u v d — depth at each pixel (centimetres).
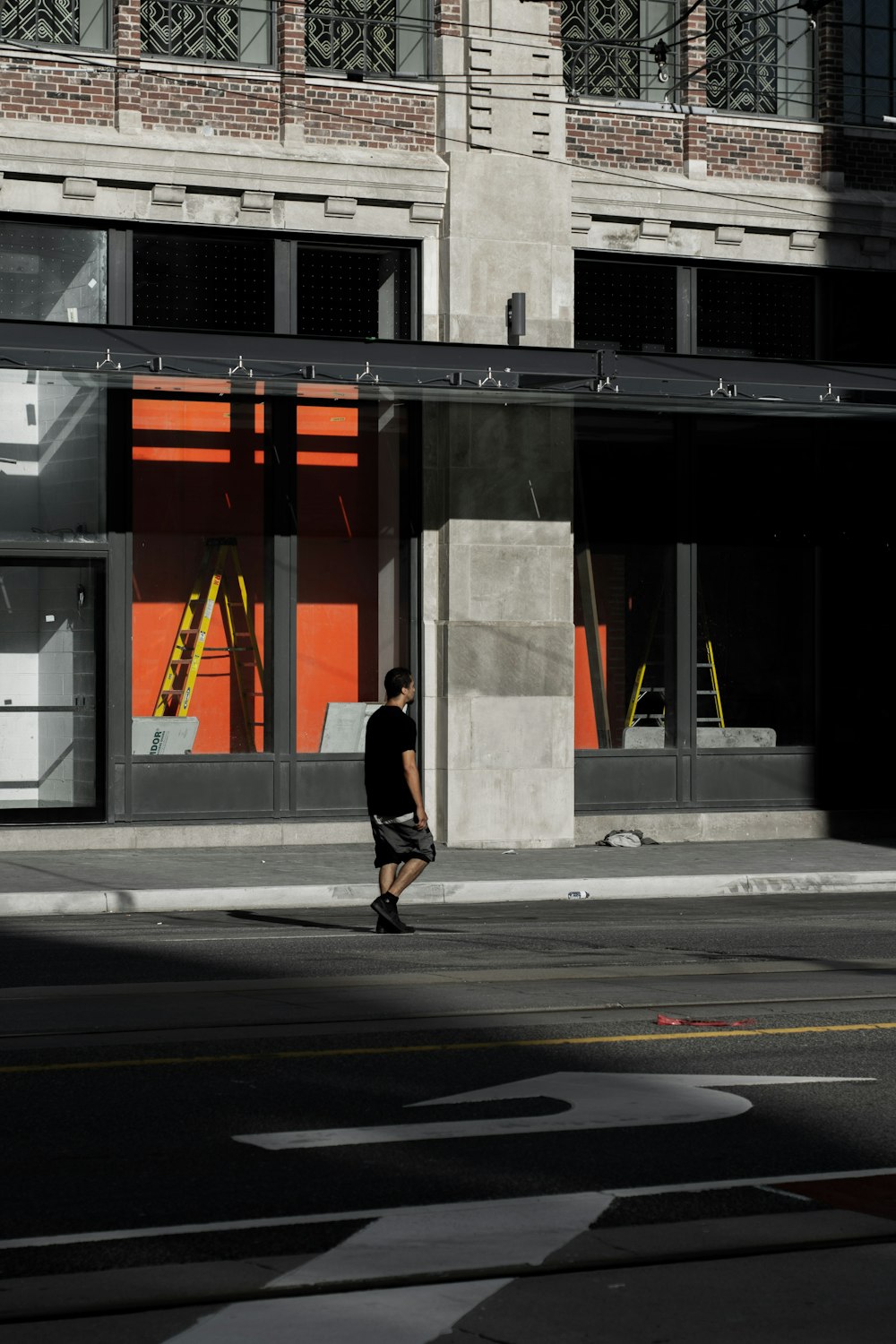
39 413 1977
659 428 2223
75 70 1973
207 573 2045
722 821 2236
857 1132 738
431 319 2100
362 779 2105
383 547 2114
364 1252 576
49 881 1703
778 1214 620
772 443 2272
